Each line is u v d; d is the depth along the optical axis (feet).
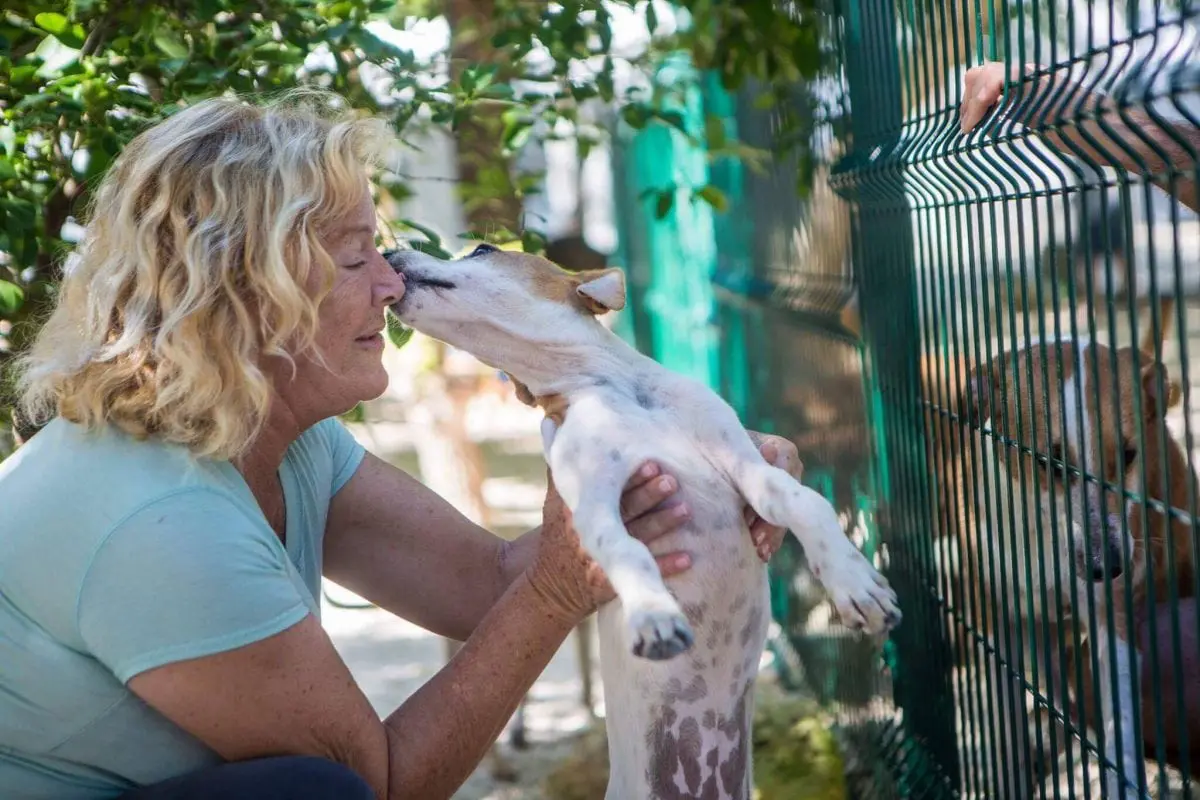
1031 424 6.57
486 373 17.85
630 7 11.25
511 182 12.33
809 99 12.24
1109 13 5.34
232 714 6.09
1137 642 8.15
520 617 6.98
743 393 18.31
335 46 9.79
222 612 5.97
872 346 9.95
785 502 6.53
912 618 9.47
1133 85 5.04
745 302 17.49
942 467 8.27
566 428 7.07
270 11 9.70
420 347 17.88
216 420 6.29
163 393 6.21
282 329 6.34
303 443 7.75
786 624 15.94
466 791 12.88
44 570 6.02
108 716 6.12
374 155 7.30
